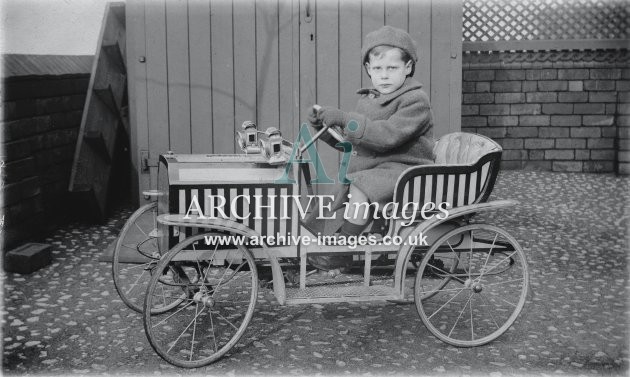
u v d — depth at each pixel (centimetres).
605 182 900
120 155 771
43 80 629
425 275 433
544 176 936
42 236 602
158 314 440
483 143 393
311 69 605
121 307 454
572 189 854
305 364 374
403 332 420
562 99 964
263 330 420
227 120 609
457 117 606
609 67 955
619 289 497
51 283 496
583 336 416
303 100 607
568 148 972
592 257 575
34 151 614
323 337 411
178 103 605
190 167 388
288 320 436
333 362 377
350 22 600
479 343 399
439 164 396
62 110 672
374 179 392
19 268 516
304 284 391
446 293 484
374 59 406
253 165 394
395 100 404
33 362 373
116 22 753
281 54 603
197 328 420
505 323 408
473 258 558
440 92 603
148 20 597
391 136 389
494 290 493
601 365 377
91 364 372
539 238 631
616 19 960
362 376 360
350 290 393
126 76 777
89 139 648
